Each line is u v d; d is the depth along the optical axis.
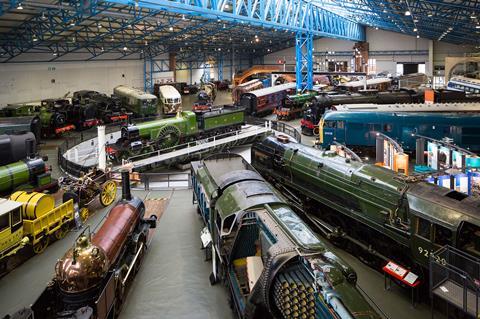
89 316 8.23
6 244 12.49
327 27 49.66
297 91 45.25
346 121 28.03
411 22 47.81
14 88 44.06
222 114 33.75
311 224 15.97
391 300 11.25
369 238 13.43
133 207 13.91
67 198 16.44
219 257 11.45
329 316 7.20
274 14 35.38
